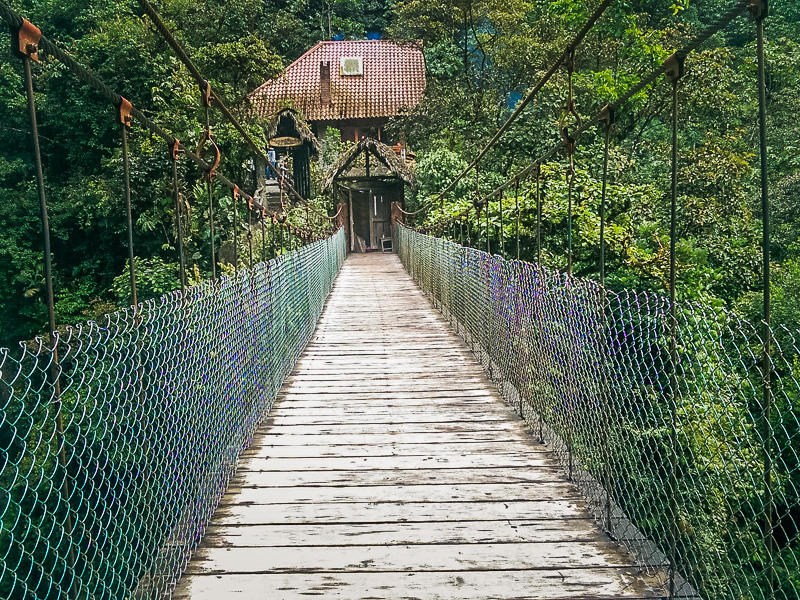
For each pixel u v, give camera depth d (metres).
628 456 2.55
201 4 18.55
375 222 20.09
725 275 11.45
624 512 2.58
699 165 13.38
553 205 9.97
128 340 1.90
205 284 2.86
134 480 1.96
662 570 2.32
